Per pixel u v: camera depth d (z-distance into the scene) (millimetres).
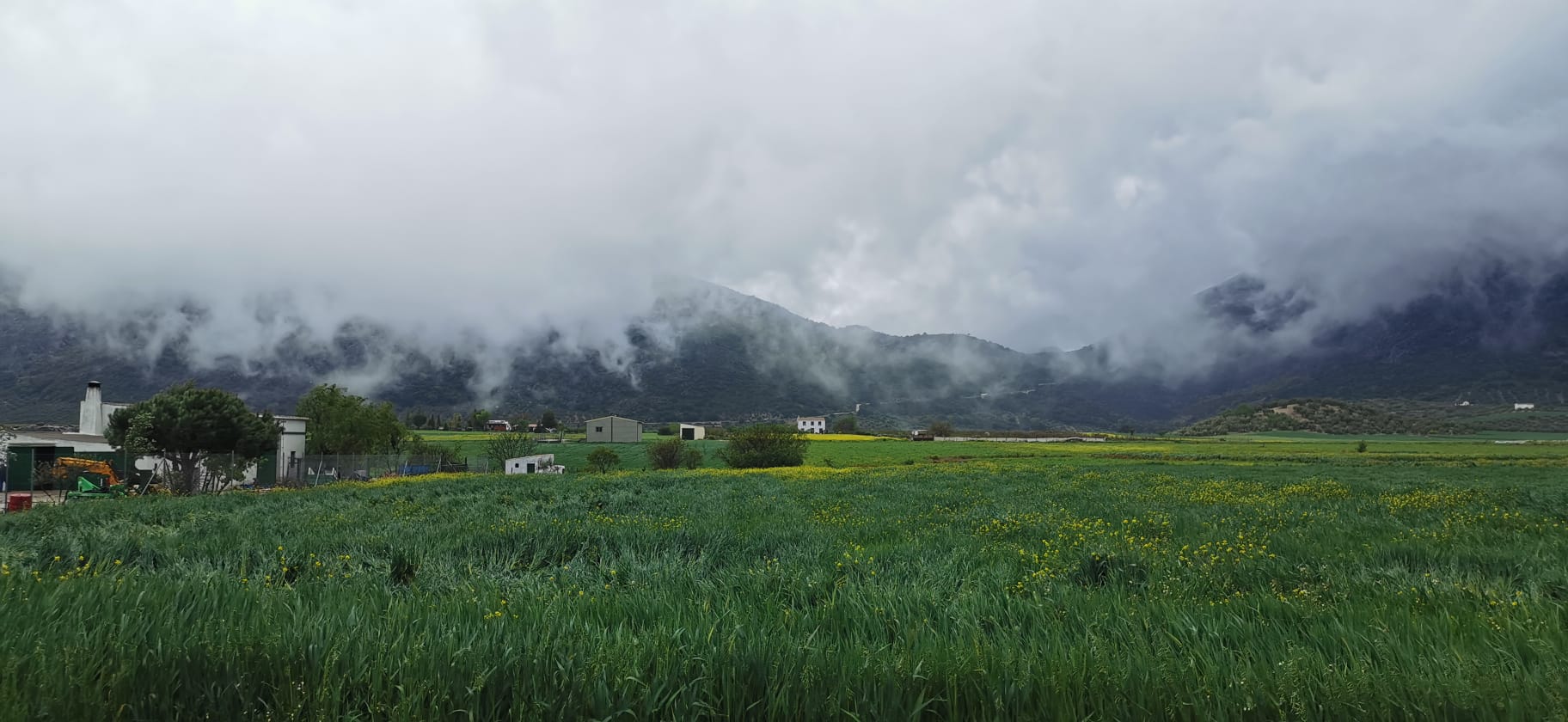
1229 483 25953
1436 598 5609
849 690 3430
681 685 3471
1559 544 8664
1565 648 4113
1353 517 12688
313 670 3533
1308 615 5031
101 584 5105
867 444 101125
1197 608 5250
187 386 40594
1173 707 3275
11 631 3959
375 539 9898
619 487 25672
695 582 6598
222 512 17500
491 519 13797
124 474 43250
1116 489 22672
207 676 3449
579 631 4387
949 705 3381
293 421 55062
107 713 3146
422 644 3814
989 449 90812
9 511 22953
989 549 9242
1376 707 3201
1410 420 176375
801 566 7332
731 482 29031
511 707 3256
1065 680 3486
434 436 115750
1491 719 3092
